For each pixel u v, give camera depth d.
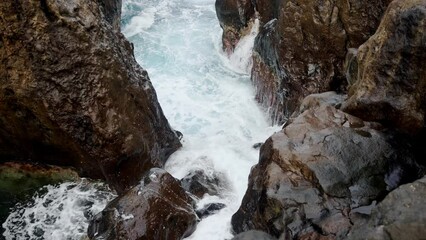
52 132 8.97
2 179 9.74
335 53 10.66
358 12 9.95
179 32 16.23
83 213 9.05
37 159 9.68
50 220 8.94
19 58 8.47
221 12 14.93
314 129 7.82
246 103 13.02
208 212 8.77
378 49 7.92
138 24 16.52
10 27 8.30
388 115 7.83
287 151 7.45
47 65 8.56
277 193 7.00
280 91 11.95
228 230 8.22
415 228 4.96
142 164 9.64
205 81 13.81
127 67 9.60
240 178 10.02
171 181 8.66
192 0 18.62
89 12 8.98
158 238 7.75
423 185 5.43
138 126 9.44
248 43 14.34
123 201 8.12
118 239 7.61
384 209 5.48
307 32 10.85
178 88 13.38
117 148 9.07
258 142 11.27
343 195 6.87
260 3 13.68
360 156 7.27
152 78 13.68
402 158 7.37
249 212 7.64
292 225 6.70
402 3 7.63
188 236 8.19
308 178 7.09
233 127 11.95
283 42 11.38
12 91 8.57
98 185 9.61
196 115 12.33
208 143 11.23
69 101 8.72
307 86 11.28
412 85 7.47
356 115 8.21
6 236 8.64
